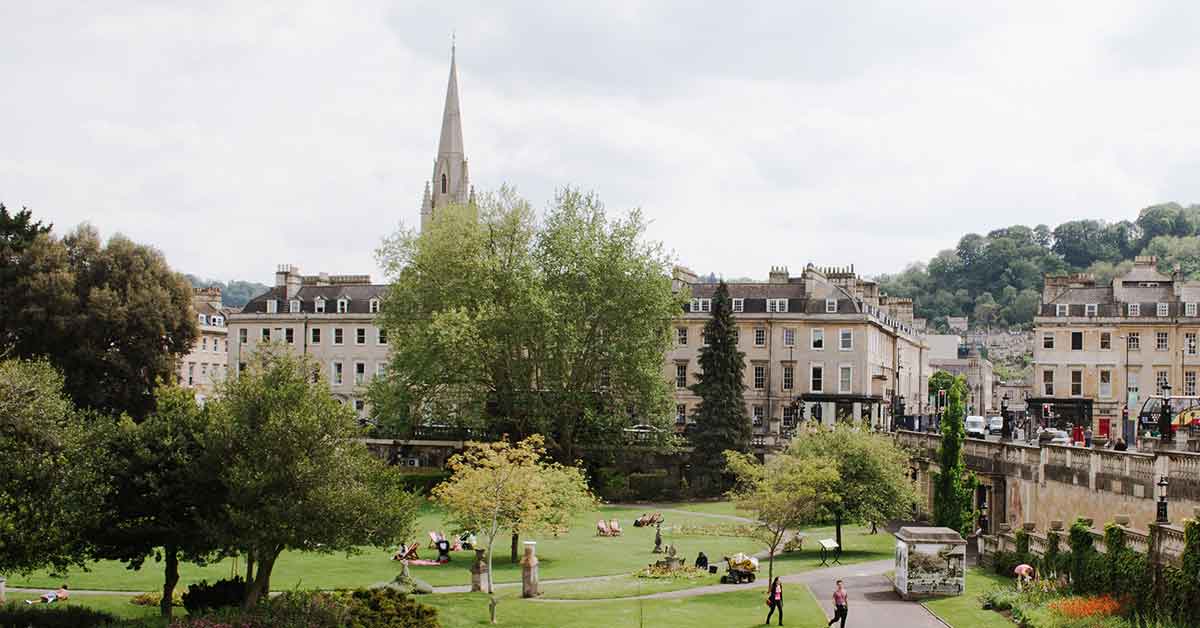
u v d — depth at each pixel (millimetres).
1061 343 105062
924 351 151625
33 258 77312
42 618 35750
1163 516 36844
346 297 124125
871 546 61625
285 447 37344
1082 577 40125
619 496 87125
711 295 110438
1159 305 103375
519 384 86688
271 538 36719
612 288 86625
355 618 36500
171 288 83188
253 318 125125
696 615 40719
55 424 36969
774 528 58719
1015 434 78062
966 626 37531
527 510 49281
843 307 106312
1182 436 50031
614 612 41312
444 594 44875
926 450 71062
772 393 106500
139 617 36781
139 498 37938
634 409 89500
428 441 96875
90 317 76500
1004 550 49438
